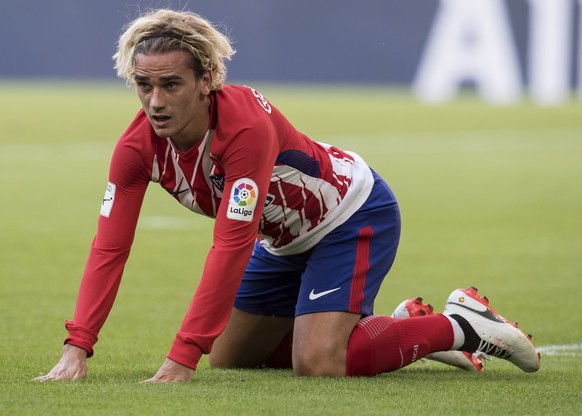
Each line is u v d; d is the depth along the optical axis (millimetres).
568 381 16844
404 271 31953
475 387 15891
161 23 14812
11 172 61469
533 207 48688
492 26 111562
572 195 53562
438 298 27547
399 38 116625
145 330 22719
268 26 114562
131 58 14938
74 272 31000
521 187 57094
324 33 117000
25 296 27062
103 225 16141
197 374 17297
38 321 23656
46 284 28938
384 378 16703
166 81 14742
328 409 13836
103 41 113938
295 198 16688
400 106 105500
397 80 117812
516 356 17344
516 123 97688
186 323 15539
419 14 115812
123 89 111938
